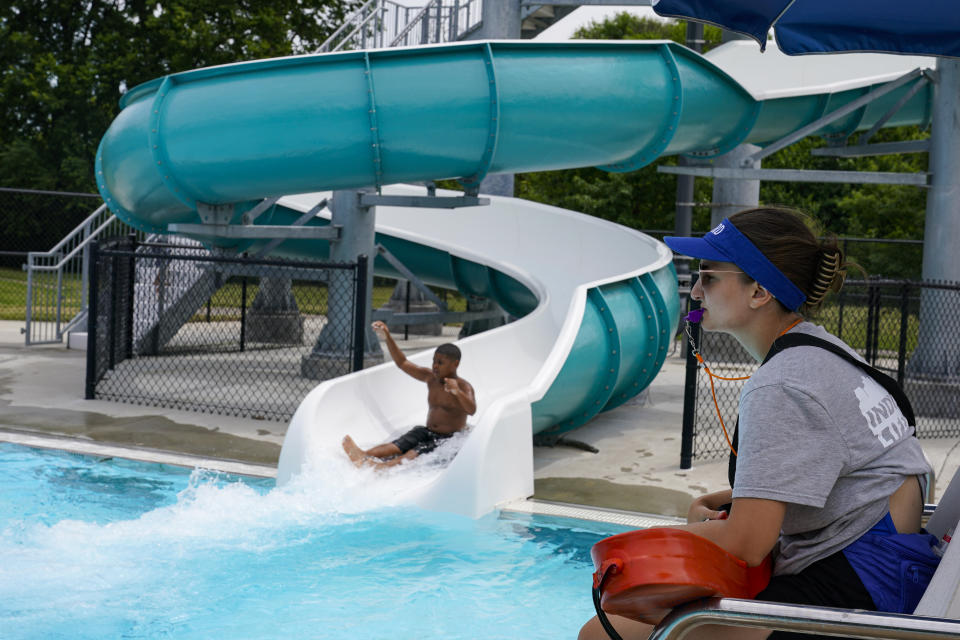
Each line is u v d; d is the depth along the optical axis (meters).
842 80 12.86
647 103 9.04
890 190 30.41
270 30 30.61
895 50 3.69
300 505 5.51
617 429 8.59
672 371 12.50
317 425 6.09
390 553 4.77
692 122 9.68
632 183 32.44
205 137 8.40
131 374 10.88
